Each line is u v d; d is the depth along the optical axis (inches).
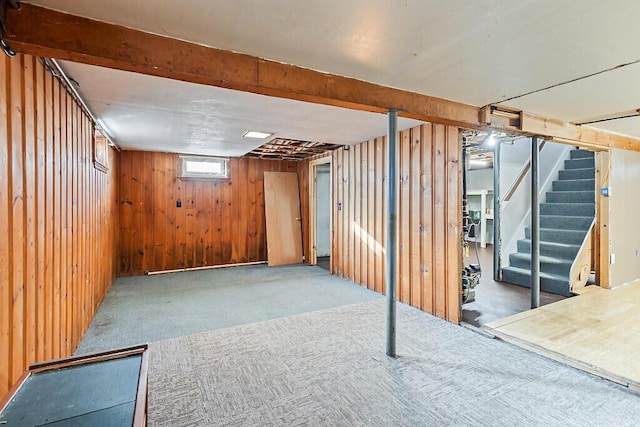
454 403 79.7
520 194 218.4
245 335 120.7
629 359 97.0
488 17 61.5
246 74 77.7
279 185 273.6
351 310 149.3
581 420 73.3
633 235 188.5
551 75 89.3
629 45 72.4
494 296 171.3
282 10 59.1
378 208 181.8
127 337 120.1
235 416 75.1
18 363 65.9
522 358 102.7
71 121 106.2
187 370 95.3
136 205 225.1
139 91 106.0
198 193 245.1
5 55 60.4
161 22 63.5
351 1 56.2
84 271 125.0
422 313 145.4
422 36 68.7
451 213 136.1
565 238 194.2
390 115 101.6
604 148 170.6
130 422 41.5
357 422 73.1
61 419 42.0
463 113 114.3
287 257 267.3
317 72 87.1
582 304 148.1
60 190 94.4
